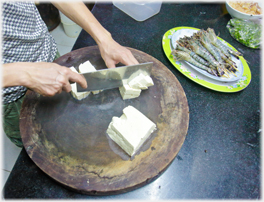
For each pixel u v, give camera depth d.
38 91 0.86
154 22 1.65
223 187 0.92
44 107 1.00
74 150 0.88
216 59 1.39
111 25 1.56
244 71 1.37
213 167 0.98
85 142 0.91
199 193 0.90
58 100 1.03
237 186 0.93
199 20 1.73
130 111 0.95
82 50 1.24
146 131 0.88
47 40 1.16
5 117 1.15
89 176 0.81
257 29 1.56
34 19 1.00
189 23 1.69
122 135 0.85
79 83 0.94
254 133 1.11
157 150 0.90
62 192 0.84
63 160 0.84
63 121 0.97
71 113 1.00
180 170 0.96
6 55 0.93
